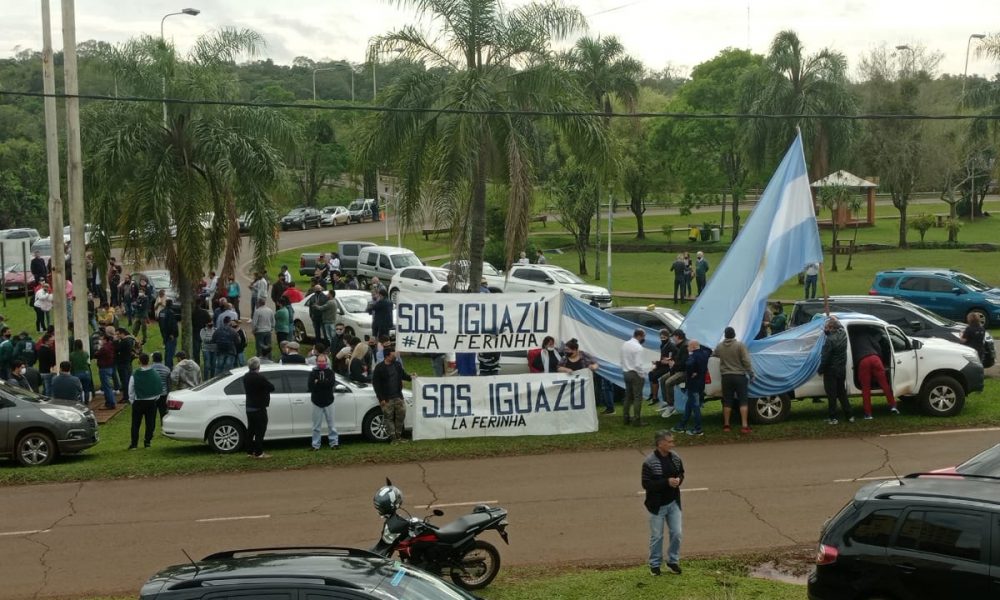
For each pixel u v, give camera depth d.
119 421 22.97
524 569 12.85
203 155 26.64
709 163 66.50
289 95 78.62
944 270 35.25
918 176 59.16
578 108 25.72
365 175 29.00
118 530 14.79
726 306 20.89
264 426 18.61
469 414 20.03
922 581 9.08
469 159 24.80
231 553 7.75
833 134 50.22
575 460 18.47
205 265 30.09
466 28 25.88
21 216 72.25
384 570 7.43
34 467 18.30
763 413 20.56
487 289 28.42
